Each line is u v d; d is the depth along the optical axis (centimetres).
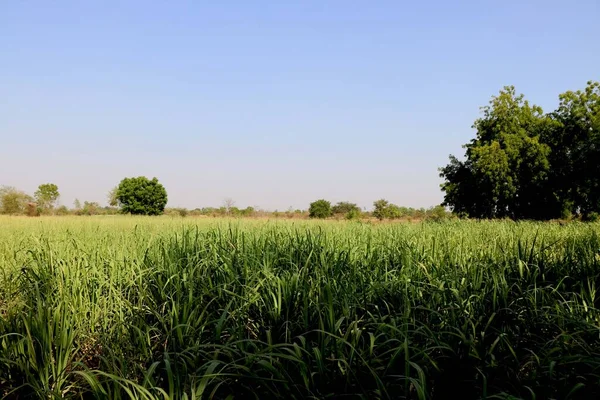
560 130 4047
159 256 748
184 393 347
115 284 646
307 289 530
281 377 389
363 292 555
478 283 571
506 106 4197
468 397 421
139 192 6253
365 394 370
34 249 808
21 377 461
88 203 6216
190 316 484
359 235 1111
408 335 462
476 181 4122
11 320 507
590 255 723
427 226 1695
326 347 432
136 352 480
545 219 4097
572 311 509
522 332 507
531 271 655
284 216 5044
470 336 444
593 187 3753
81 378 460
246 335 521
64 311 499
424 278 648
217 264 677
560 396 396
